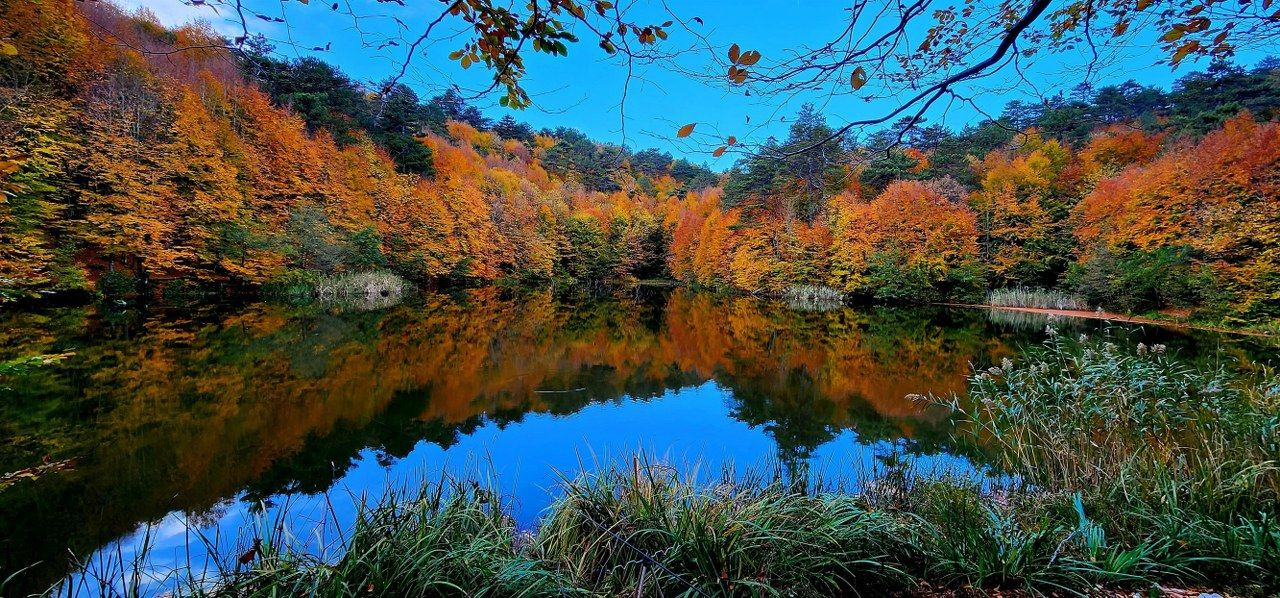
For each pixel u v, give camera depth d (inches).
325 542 128.1
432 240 1112.8
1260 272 536.7
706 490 129.0
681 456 204.4
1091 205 764.6
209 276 690.2
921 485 152.1
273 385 298.8
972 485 151.6
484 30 60.1
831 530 100.7
